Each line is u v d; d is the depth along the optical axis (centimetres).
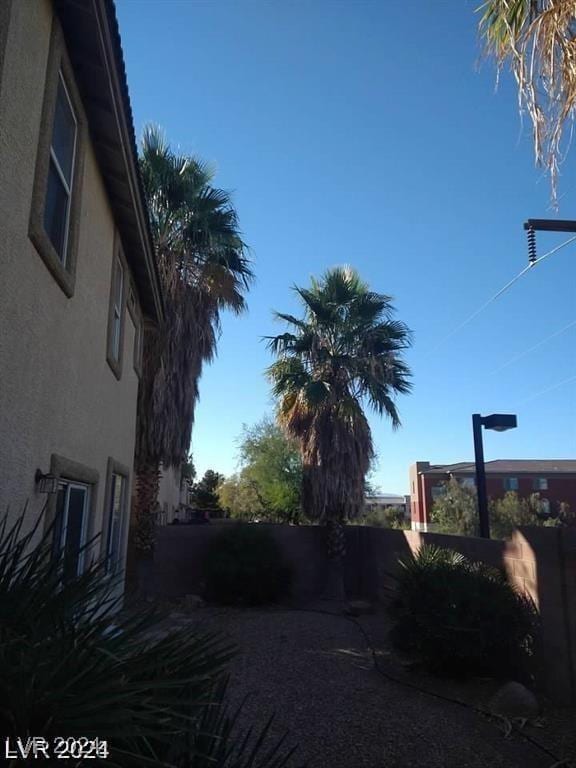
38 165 499
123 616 370
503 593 852
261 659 995
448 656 842
